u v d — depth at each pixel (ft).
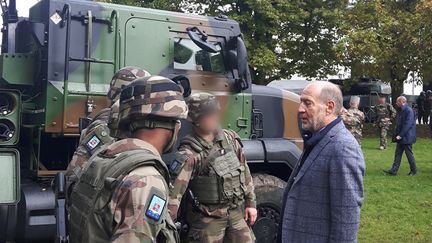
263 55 64.80
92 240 6.31
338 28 70.38
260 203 17.02
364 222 24.82
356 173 9.58
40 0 15.72
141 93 6.77
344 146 9.70
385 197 30.22
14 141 14.74
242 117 17.66
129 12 16.14
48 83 14.70
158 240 6.27
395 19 71.05
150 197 6.09
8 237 14.35
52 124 14.74
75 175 8.95
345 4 71.20
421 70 70.85
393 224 24.56
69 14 14.84
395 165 37.93
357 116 38.09
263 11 64.90
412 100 90.94
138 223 5.98
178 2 65.62
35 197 14.35
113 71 15.70
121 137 7.08
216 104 12.59
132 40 16.10
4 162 14.12
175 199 11.78
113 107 8.21
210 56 17.34
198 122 12.46
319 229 9.80
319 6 69.41
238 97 17.56
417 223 24.81
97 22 15.60
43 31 15.05
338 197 9.55
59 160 15.88
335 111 10.18
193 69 16.99
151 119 6.76
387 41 71.97
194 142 12.55
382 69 73.05
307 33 70.44
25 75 15.39
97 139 10.15
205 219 12.74
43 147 15.70
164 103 6.76
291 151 17.88
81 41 15.31
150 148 6.68
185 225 13.04
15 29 17.25
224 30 17.67
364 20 70.69
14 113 14.80
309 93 10.21
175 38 16.76
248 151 17.17
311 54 71.15
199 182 12.66
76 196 6.83
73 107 14.90
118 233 5.97
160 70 16.44
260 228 17.04
